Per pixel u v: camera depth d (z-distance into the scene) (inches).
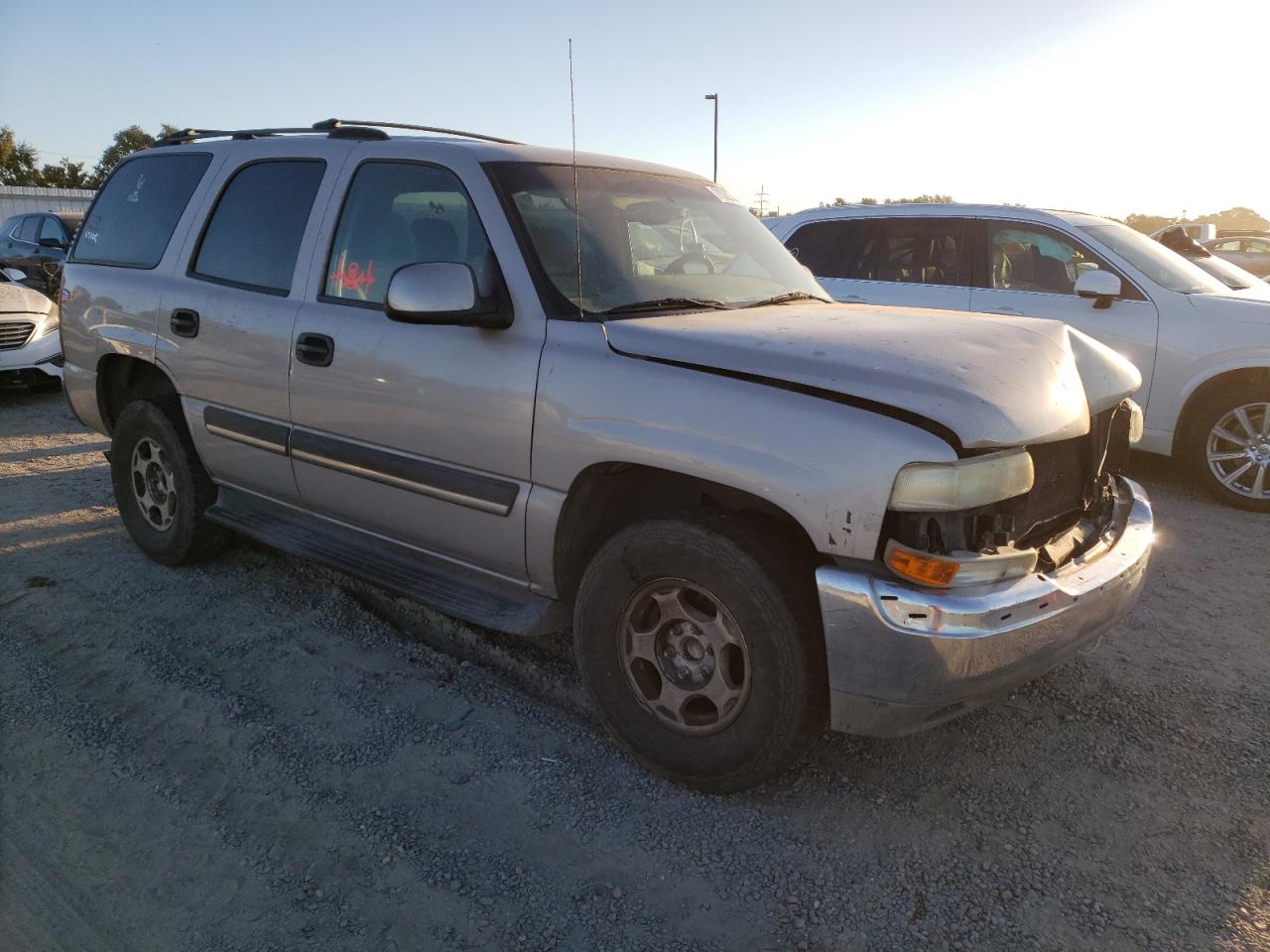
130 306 171.8
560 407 111.8
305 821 105.0
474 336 120.7
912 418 93.5
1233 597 171.6
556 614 122.3
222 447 158.9
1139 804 110.1
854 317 121.6
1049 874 98.3
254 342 147.7
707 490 108.5
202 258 163.0
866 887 96.3
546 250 120.8
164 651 143.8
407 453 129.9
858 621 93.7
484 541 124.3
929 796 111.1
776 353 102.2
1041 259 255.3
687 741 108.7
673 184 150.8
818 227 295.7
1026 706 131.6
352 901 93.2
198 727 123.3
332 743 120.0
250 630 151.6
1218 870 99.1
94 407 187.3
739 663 104.4
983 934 90.0
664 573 106.6
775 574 99.0
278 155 155.3
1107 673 141.6
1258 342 220.1
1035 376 104.0
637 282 125.7
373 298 134.9
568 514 114.7
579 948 88.0
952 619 91.7
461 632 152.2
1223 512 225.6
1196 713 130.3
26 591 166.1
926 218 275.1
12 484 234.4
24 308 350.9
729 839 103.1
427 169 132.3
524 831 104.0
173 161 176.7
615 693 113.9
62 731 122.1
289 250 148.0
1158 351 234.1
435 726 124.1
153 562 180.4
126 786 111.0
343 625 153.3
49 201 1147.9
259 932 89.2
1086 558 109.6
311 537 152.5
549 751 119.1
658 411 104.2
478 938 89.0
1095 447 119.3
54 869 97.4
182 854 99.7
